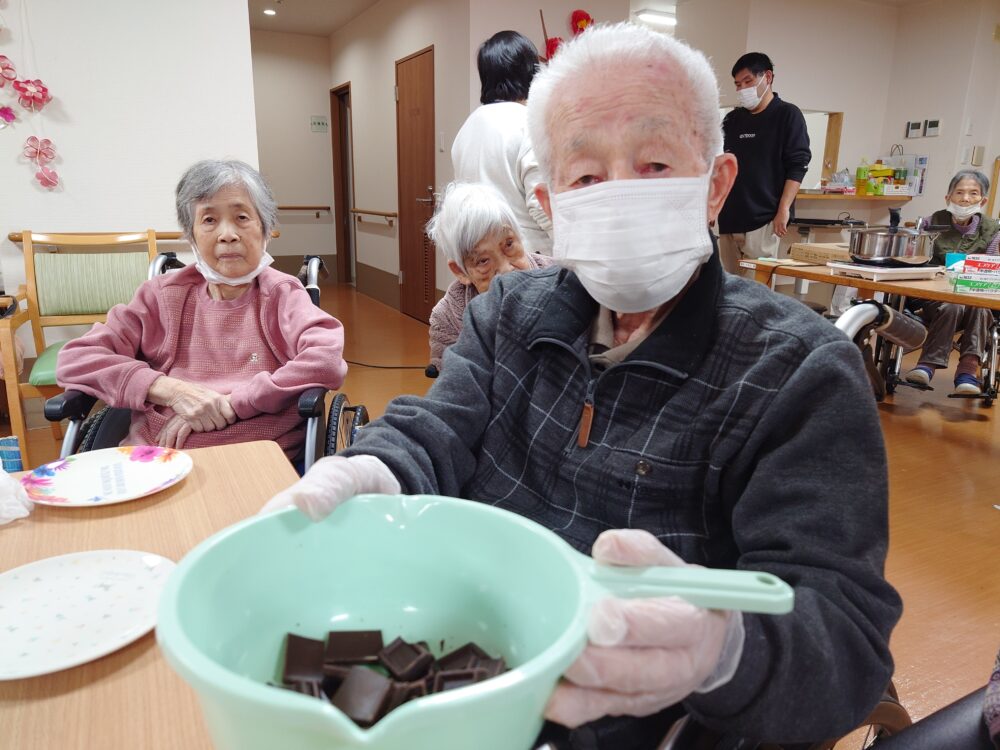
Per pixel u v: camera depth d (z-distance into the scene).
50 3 2.92
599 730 0.64
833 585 0.57
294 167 7.59
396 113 5.86
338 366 1.55
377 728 0.28
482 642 0.48
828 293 6.21
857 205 6.47
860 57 6.35
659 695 0.40
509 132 2.18
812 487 0.61
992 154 6.21
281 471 0.97
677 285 0.73
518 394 0.87
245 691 0.29
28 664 0.55
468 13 4.51
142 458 0.98
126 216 3.23
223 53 3.25
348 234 8.02
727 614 0.45
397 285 6.29
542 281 0.92
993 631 1.76
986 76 5.97
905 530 2.28
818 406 0.63
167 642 0.33
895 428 3.28
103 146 3.13
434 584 0.51
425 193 5.49
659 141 0.70
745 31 5.78
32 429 3.15
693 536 0.72
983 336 3.70
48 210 3.10
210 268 1.60
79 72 3.03
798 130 4.34
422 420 0.83
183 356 1.67
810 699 0.52
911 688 1.55
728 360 0.72
